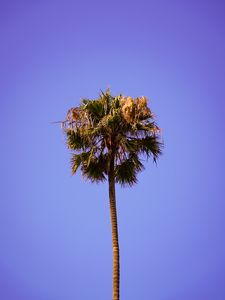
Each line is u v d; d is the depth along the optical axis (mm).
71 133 19531
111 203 18375
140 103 19719
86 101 20234
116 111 19328
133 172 19750
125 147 19031
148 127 19484
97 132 19250
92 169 19547
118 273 17016
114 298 16484
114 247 17469
